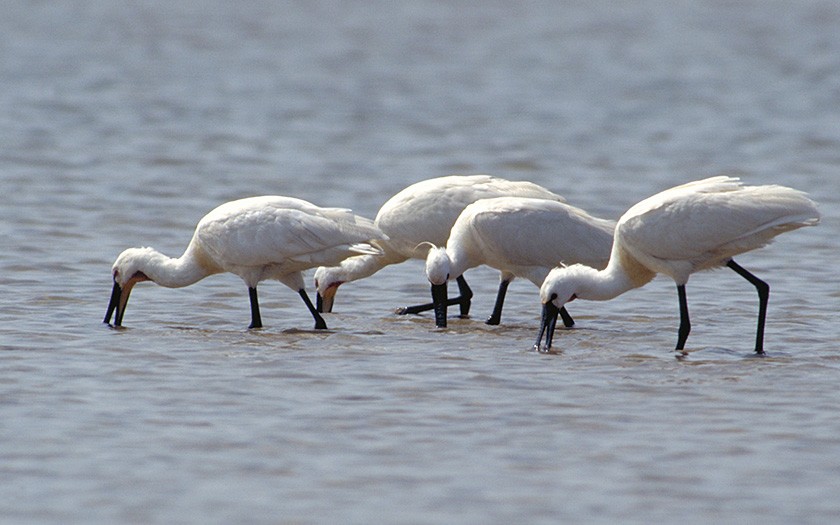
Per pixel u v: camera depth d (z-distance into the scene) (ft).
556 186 93.56
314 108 130.62
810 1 238.48
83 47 170.91
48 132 112.06
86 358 47.60
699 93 143.23
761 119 126.00
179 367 46.55
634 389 44.42
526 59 169.99
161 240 72.74
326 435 39.11
